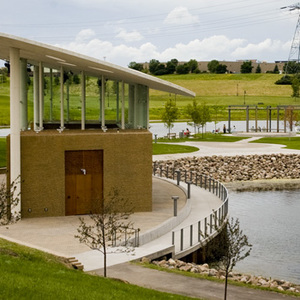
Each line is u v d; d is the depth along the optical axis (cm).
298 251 2575
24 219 2566
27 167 2578
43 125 2842
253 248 2620
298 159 5469
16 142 2519
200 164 5188
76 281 1445
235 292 1717
